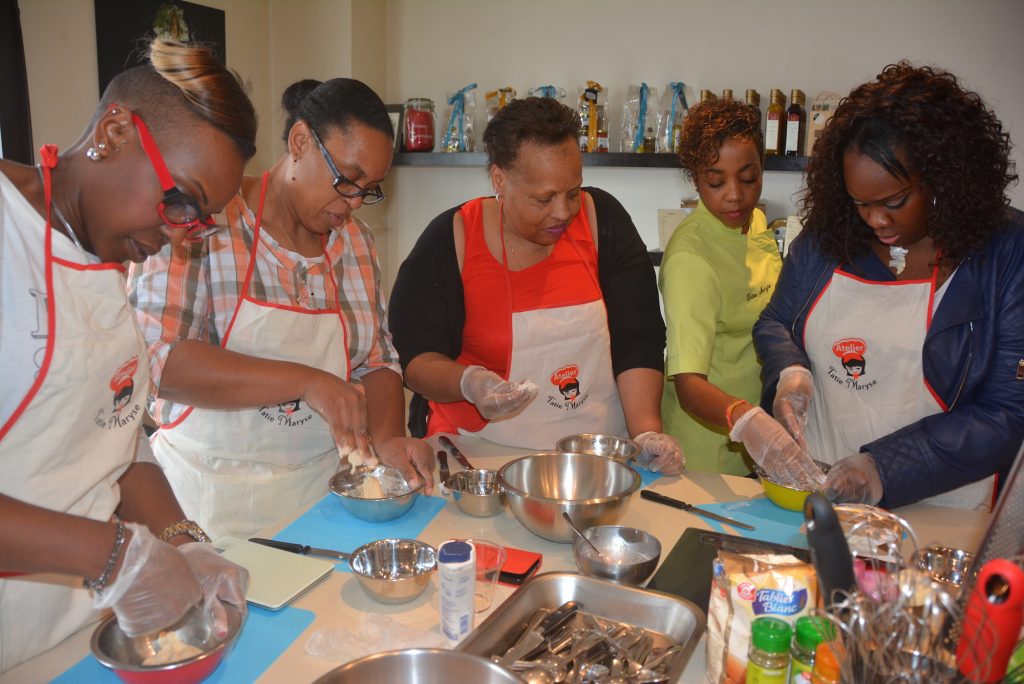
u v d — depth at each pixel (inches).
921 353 63.5
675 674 38.1
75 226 40.9
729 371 85.5
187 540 47.5
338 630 43.1
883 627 29.9
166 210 39.5
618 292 81.6
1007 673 29.6
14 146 107.5
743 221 83.3
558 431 77.0
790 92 138.9
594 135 141.4
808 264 70.3
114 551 36.5
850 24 134.0
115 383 44.0
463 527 57.2
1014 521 32.2
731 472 87.0
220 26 140.4
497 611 42.8
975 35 128.5
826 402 69.4
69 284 40.3
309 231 62.6
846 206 65.2
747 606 37.0
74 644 41.9
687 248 79.5
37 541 35.1
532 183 68.2
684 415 86.3
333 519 57.9
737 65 140.9
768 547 52.9
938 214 58.1
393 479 62.0
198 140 39.1
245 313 61.6
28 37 110.0
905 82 56.8
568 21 149.4
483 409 68.0
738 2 139.1
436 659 37.2
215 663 38.4
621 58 147.2
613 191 154.4
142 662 39.8
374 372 72.2
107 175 38.9
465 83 157.6
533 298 76.9
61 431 41.2
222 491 64.7
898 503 59.4
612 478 59.3
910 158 55.8
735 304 83.2
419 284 79.3
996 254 60.5
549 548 54.4
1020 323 59.4
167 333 56.3
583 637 42.7
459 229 79.0
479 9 154.3
